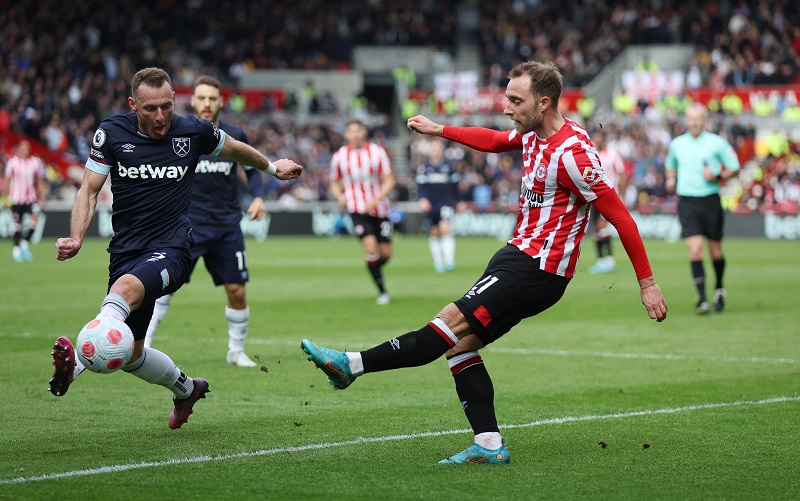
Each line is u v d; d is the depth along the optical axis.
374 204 20.47
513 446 8.47
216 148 8.61
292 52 61.06
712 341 15.30
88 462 7.80
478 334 7.74
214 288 23.62
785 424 9.36
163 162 8.35
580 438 8.78
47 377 11.77
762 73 54.72
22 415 9.64
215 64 59.91
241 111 54.81
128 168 8.27
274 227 47.72
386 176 20.73
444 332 7.64
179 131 8.41
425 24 64.25
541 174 7.68
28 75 51.09
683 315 18.69
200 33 60.84
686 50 59.44
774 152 50.47
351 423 9.38
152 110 8.08
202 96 12.65
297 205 48.69
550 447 8.43
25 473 7.45
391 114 66.12
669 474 7.54
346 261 32.78
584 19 62.56
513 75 7.64
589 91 58.88
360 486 7.14
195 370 12.48
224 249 12.79
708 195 18.62
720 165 18.59
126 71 55.03
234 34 61.38
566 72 59.41
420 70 63.44
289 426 9.23
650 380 11.91
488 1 64.69
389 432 8.98
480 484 7.22
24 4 56.22
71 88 51.56
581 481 7.32
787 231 44.88
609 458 8.04
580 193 7.61
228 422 9.40
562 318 18.30
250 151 8.79
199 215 12.66
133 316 8.18
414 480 7.32
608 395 10.93
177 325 16.98
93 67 53.59
